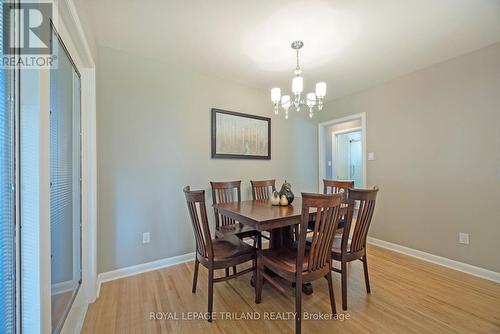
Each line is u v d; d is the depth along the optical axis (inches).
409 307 70.0
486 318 64.6
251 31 79.6
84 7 64.2
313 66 106.3
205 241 68.5
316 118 163.8
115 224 90.0
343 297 69.1
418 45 88.2
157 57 98.2
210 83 116.5
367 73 113.8
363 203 71.7
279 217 68.4
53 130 48.8
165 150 102.5
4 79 33.0
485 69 89.6
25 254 34.4
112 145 89.8
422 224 108.6
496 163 87.1
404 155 115.7
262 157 136.2
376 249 120.9
